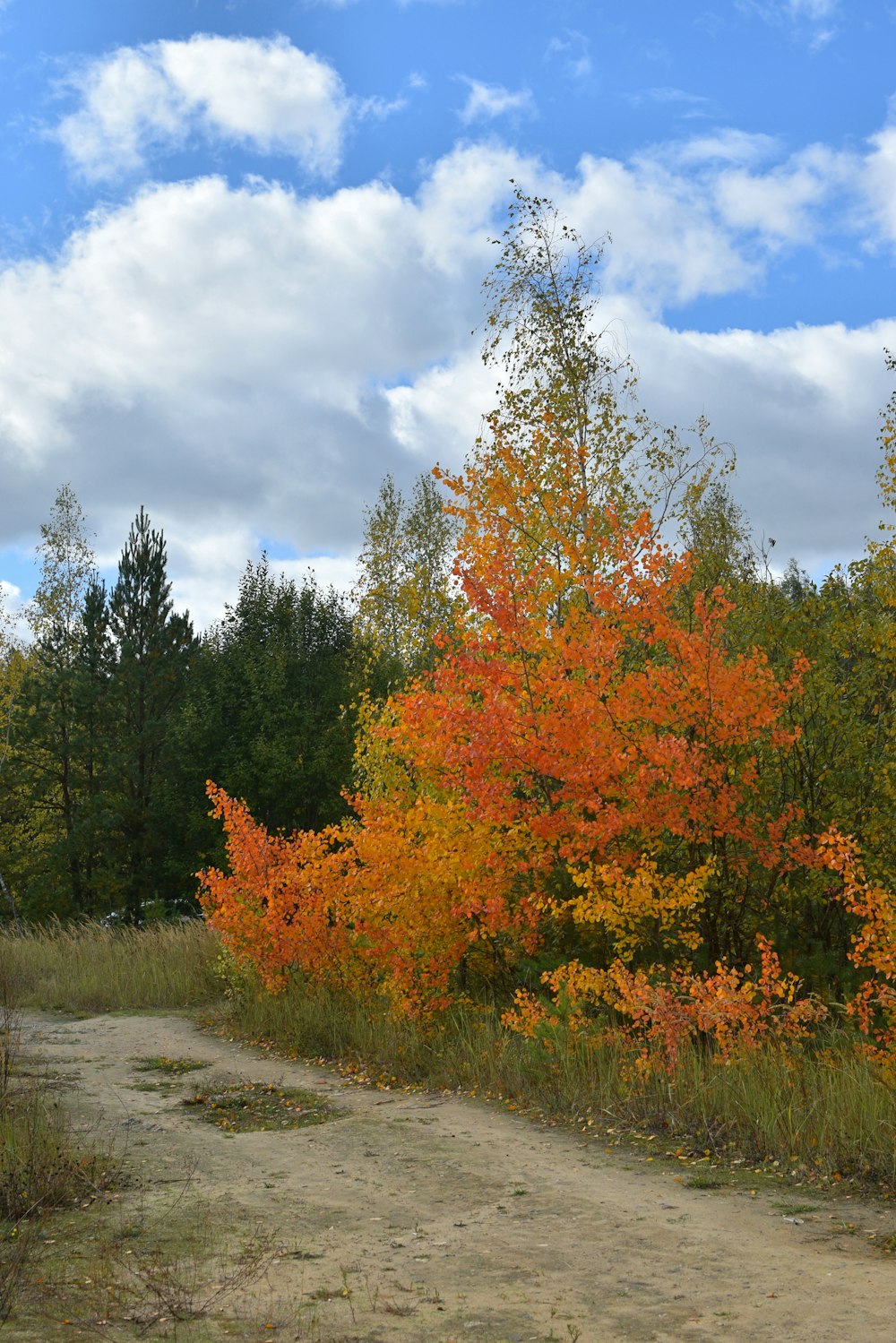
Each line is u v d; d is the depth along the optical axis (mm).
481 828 12117
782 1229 6203
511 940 12914
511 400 16719
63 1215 6617
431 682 14016
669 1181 7332
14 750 39344
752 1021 9656
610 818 10836
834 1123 7797
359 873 13383
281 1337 4672
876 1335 4566
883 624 12812
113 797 38094
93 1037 14766
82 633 40000
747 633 13703
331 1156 8219
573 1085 9750
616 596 11664
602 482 16266
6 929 27391
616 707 11148
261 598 40969
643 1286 5297
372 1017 13281
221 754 36906
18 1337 4633
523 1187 7234
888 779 11953
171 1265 5637
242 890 15477
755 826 11625
